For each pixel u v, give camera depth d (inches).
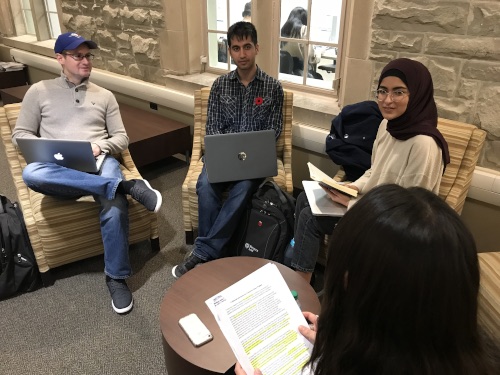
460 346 22.5
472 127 73.7
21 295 78.1
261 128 91.7
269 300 47.2
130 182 78.5
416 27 78.7
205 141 80.0
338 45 102.1
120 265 76.0
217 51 130.7
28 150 77.2
